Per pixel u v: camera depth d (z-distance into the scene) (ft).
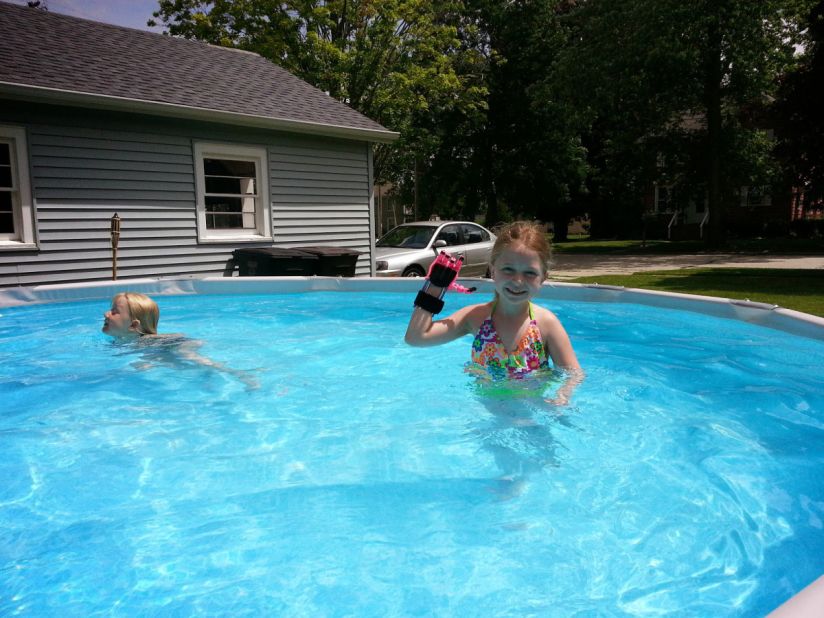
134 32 35.94
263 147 33.65
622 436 8.14
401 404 9.63
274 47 64.54
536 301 20.61
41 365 12.57
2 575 5.14
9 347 14.19
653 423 8.64
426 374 11.50
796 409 9.34
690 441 7.97
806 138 67.46
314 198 36.65
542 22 83.51
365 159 39.27
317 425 8.82
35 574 5.16
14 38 28.50
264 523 5.98
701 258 59.52
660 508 6.17
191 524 5.98
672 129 71.82
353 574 5.09
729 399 9.81
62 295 21.09
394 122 72.02
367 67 67.56
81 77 27.37
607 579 4.96
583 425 8.51
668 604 4.60
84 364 12.65
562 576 5.01
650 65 61.67
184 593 4.87
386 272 33.60
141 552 5.49
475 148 88.33
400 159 76.89
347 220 38.60
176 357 13.21
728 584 4.85
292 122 33.04
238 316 18.84
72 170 26.89
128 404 10.02
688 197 74.33
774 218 89.45
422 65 74.23
